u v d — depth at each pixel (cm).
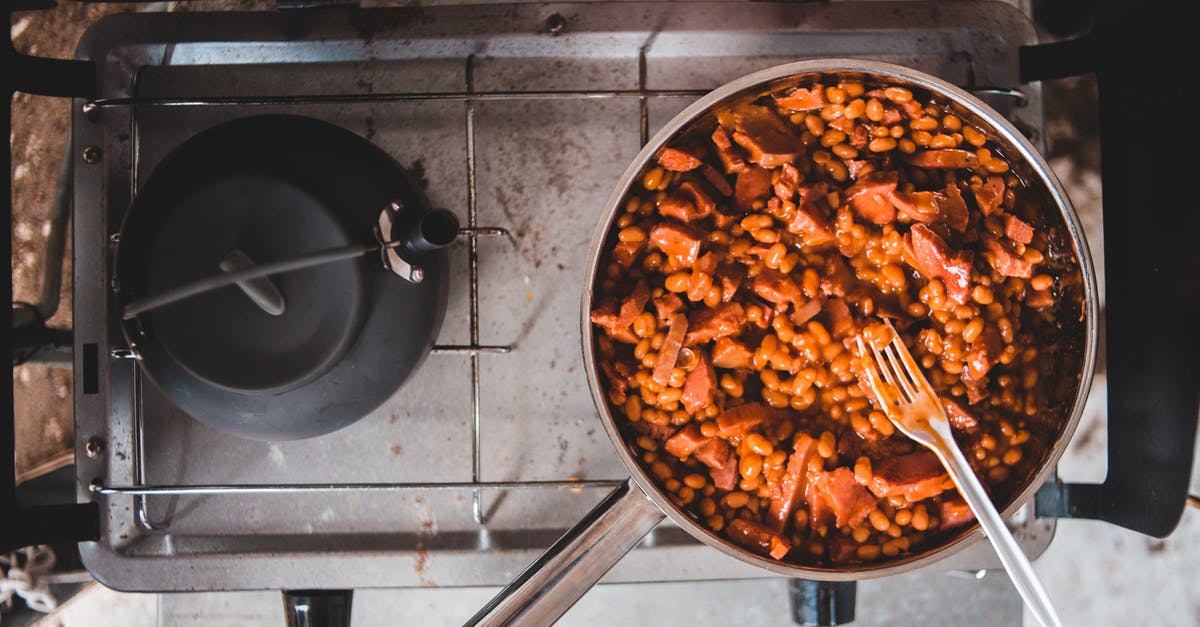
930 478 65
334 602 76
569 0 76
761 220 66
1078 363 65
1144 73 69
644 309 66
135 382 75
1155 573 85
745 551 63
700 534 63
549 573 64
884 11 76
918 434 65
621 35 76
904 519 67
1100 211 83
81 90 74
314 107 76
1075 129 83
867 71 63
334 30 75
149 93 76
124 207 75
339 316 63
